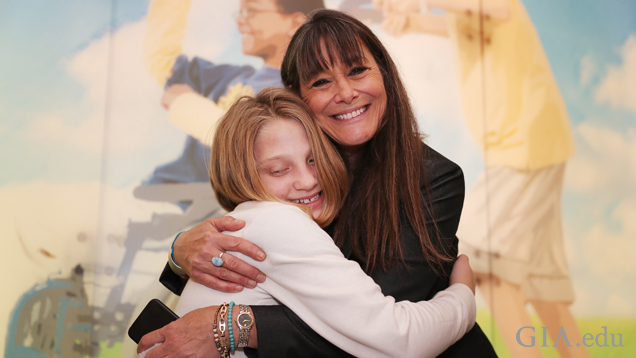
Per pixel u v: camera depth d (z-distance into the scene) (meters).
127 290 2.56
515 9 2.83
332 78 1.18
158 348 0.95
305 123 1.09
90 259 2.53
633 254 2.68
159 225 2.62
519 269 2.65
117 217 2.61
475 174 2.72
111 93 2.67
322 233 0.95
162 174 2.65
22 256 2.36
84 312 2.48
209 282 1.02
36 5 2.50
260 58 2.72
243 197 1.09
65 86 2.56
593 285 2.65
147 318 1.06
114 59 2.69
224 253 0.99
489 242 2.67
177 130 2.68
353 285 0.88
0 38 2.39
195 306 1.04
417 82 2.75
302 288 0.89
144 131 2.67
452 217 1.17
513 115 2.76
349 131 1.18
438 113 2.74
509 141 2.74
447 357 1.15
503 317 2.61
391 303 0.91
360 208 1.17
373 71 1.19
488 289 2.63
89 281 2.52
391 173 1.15
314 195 1.11
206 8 2.74
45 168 2.46
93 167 2.58
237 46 2.72
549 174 2.73
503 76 2.79
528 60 2.80
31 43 2.47
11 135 2.38
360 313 0.86
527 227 2.69
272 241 0.94
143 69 2.70
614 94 2.82
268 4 2.74
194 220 2.62
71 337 2.44
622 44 2.85
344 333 0.86
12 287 2.33
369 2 2.77
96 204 2.58
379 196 1.14
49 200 2.45
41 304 2.39
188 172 2.65
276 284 0.97
